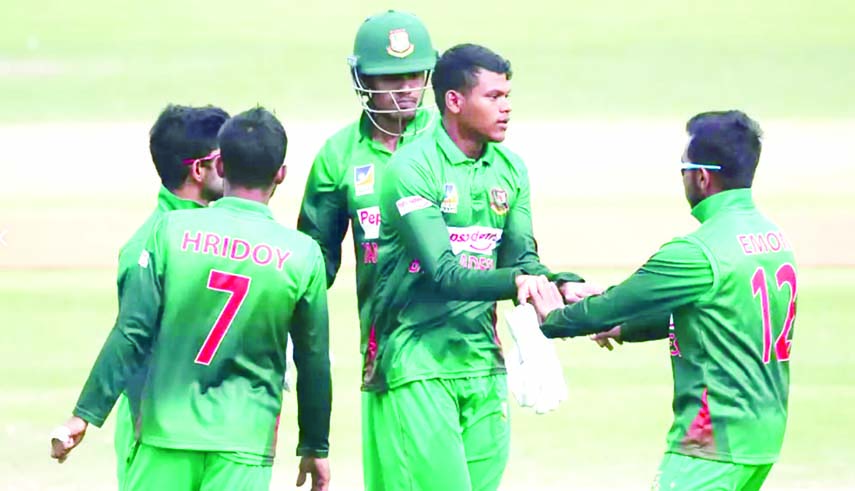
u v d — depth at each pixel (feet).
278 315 62.54
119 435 67.67
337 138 79.30
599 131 299.58
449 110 72.74
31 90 352.28
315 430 64.80
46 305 163.84
